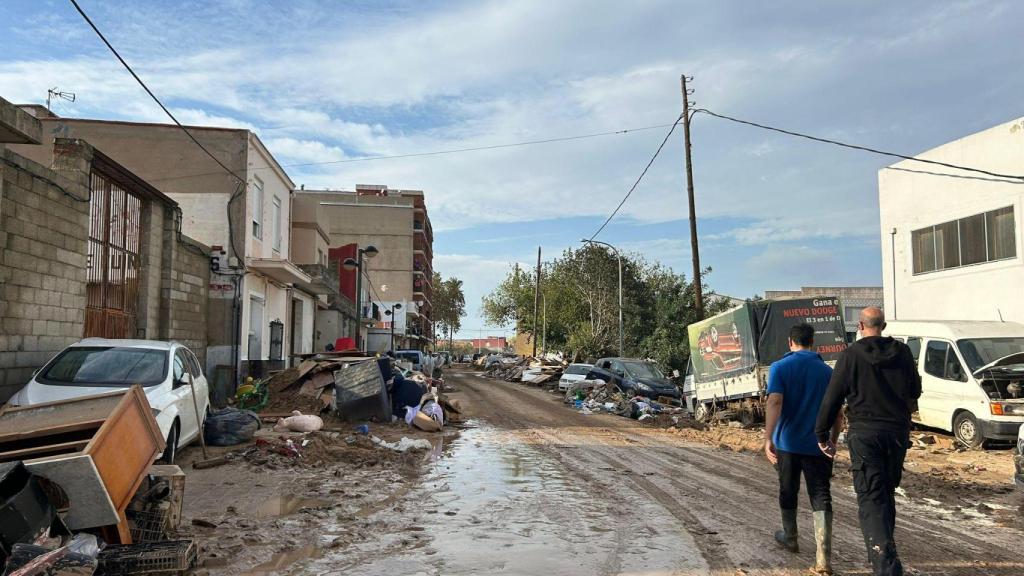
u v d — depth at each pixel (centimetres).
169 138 1972
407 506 714
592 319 4519
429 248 9981
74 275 1105
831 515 495
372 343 5753
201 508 684
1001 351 1254
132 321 1416
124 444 477
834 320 1461
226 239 1948
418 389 1543
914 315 2030
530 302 6203
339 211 7875
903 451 447
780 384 519
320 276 2712
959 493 809
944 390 1276
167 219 1554
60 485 424
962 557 536
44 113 2166
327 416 1489
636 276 4644
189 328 1697
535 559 526
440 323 11925
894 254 2116
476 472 934
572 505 724
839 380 463
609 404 1994
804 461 511
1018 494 805
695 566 509
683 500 752
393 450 1080
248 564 505
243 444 1083
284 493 764
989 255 1764
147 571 446
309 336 2967
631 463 1022
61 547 392
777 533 566
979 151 1789
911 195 2045
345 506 705
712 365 1664
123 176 1311
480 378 4488
